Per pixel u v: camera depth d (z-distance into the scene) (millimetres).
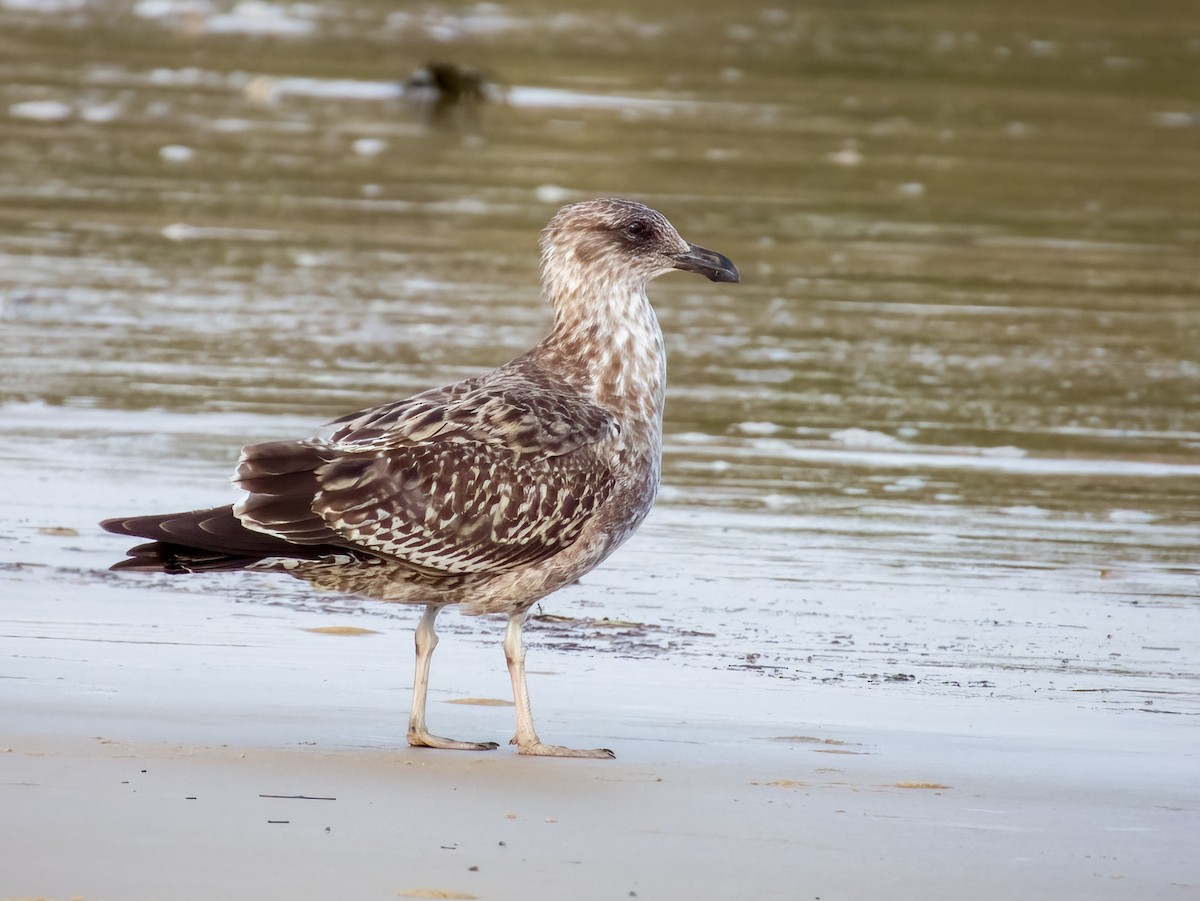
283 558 9727
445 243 24969
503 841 8000
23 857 7461
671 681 11047
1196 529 14781
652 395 10836
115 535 13492
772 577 13305
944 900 7477
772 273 24078
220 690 10359
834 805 8750
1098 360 20469
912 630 12219
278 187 28109
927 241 26500
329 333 20156
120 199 26688
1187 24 54781
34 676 10328
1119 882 7766
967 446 17047
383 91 38000
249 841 7805
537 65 42656
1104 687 11133
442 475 9852
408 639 11781
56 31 44125
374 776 8961
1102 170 32781
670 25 50781
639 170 30594
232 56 41844
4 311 20438
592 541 10367
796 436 17172
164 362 18781
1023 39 50781
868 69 44438
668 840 8125
